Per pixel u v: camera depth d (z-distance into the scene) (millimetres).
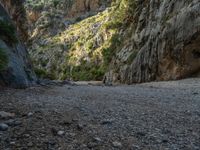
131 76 52469
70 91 19625
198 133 8578
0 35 21625
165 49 43438
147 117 10578
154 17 52312
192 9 39000
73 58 137625
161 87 28984
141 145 7348
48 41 173375
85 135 7902
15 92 16266
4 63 18406
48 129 8195
